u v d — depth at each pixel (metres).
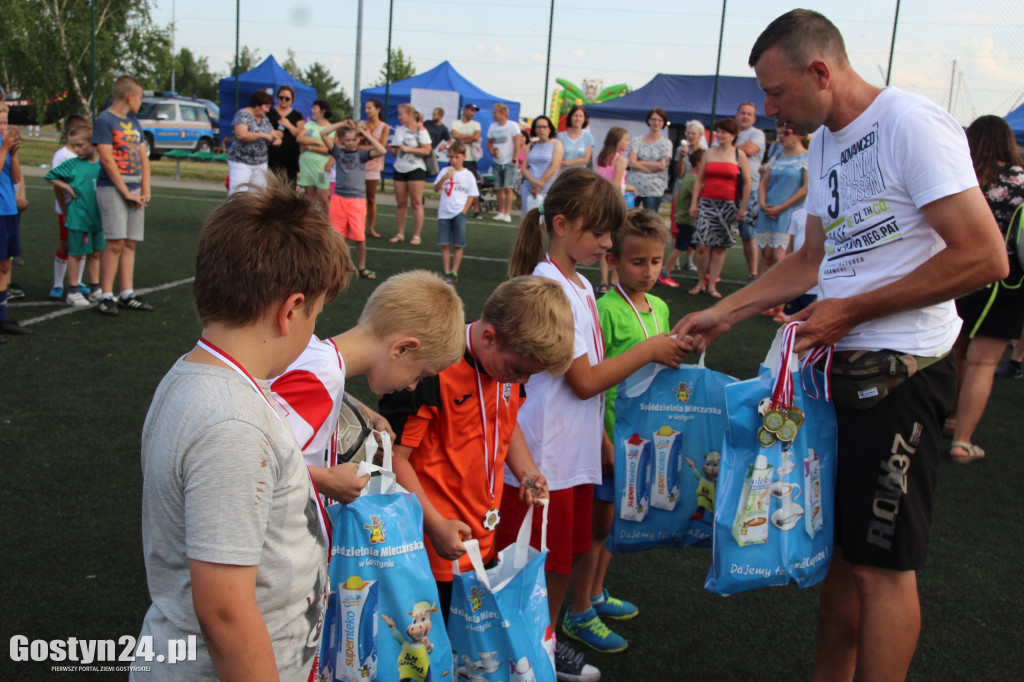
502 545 2.47
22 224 10.61
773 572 2.15
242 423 1.20
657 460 2.46
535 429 2.38
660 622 2.81
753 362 6.04
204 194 15.69
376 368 1.90
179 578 1.24
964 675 2.52
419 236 11.30
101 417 4.21
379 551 1.67
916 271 2.00
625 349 2.79
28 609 2.55
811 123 2.21
